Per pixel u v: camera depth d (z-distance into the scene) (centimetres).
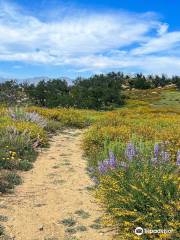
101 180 920
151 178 768
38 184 1077
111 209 786
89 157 1426
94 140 1598
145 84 12975
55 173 1212
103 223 747
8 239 716
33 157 1405
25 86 7662
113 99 7931
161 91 11388
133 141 1312
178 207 646
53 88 7975
